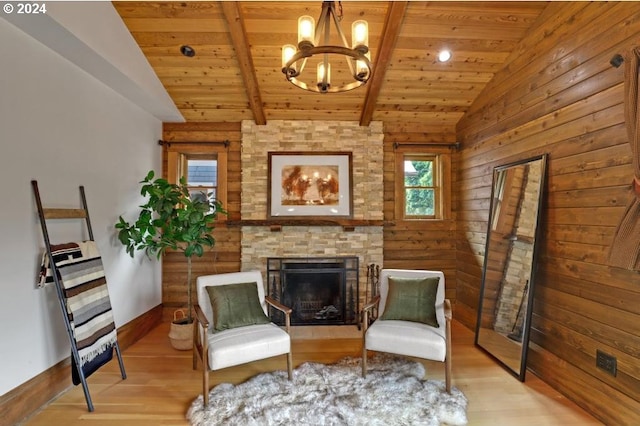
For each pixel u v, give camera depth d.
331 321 3.95
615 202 2.01
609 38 2.07
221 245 4.13
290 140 4.12
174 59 3.21
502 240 3.10
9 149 2.04
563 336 2.39
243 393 2.34
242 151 4.09
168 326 3.93
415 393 2.32
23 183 2.14
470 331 3.75
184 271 4.11
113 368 2.81
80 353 2.21
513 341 2.76
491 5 2.68
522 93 2.96
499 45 3.08
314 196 4.09
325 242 4.08
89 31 2.34
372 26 2.89
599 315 2.10
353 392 2.34
